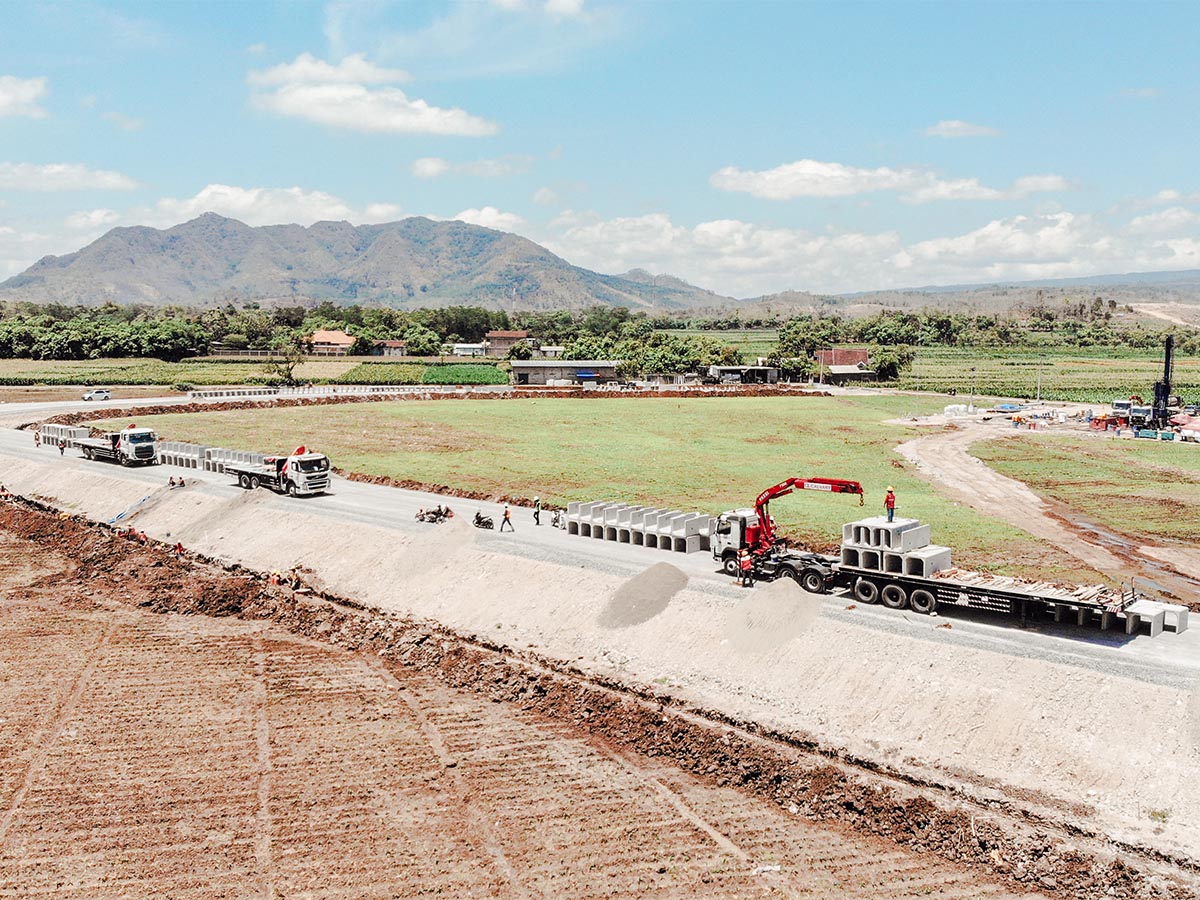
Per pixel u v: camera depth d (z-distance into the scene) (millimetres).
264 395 139625
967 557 53375
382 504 65188
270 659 43594
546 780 32094
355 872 27047
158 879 26781
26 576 57281
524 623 44469
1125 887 25312
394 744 34844
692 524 50969
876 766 31047
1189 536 60625
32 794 31453
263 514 63250
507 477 78312
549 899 25750
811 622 38688
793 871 26875
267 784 32031
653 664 39250
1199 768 28188
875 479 79750
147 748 34688
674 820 29547
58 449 89875
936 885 26141
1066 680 32344
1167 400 115438
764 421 120688
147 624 48656
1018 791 29047
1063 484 78875
